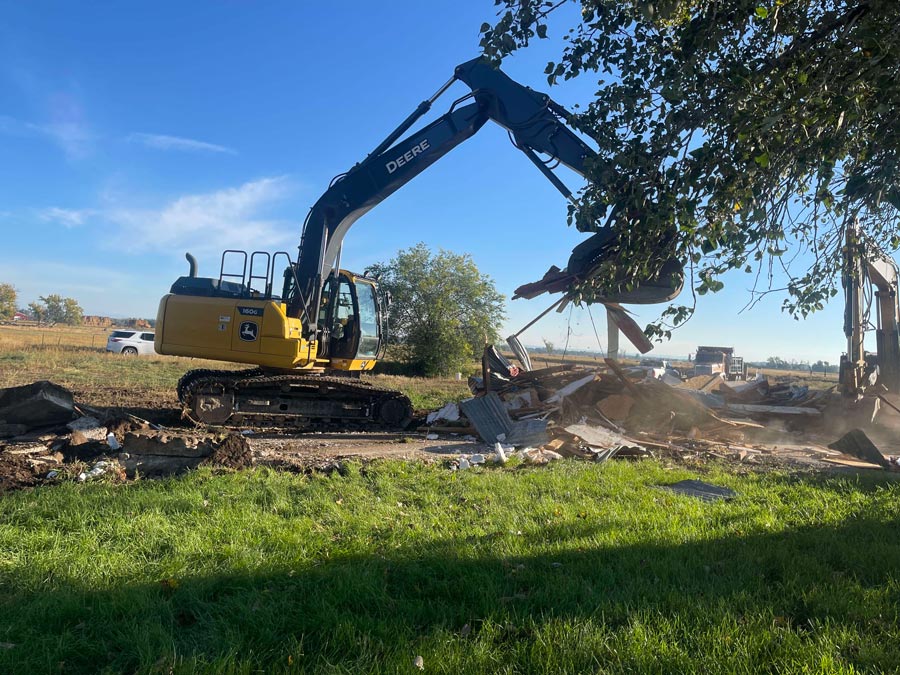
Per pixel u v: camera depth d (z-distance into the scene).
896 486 7.30
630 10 4.27
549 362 17.77
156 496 5.74
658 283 7.23
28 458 6.79
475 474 7.58
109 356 31.94
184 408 10.95
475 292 40.16
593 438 9.78
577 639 3.15
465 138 10.84
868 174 3.80
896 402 13.03
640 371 12.92
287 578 3.99
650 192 4.18
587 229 4.35
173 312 11.09
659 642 3.14
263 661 2.98
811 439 11.83
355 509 5.78
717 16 3.82
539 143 9.99
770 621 3.46
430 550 4.57
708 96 3.97
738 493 6.93
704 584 3.94
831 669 2.89
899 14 3.31
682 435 11.10
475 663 2.91
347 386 11.66
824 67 3.47
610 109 4.54
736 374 32.38
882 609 3.63
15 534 4.66
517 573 4.08
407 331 39.72
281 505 5.75
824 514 5.96
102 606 3.46
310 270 11.37
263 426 11.36
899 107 3.54
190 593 3.69
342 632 3.18
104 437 7.49
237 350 10.84
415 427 12.17
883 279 13.10
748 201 3.75
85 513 5.18
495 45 4.21
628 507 6.07
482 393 12.84
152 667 2.84
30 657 2.95
